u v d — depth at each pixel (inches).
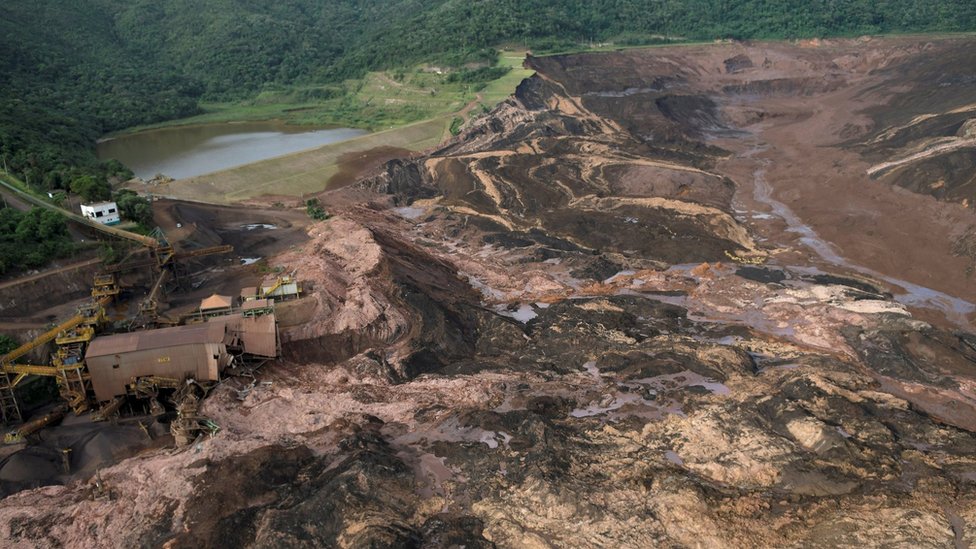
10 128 4933.6
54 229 3262.8
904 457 2214.6
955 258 3769.7
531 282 3757.4
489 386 2704.2
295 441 2377.0
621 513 1968.5
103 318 2741.1
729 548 1843.0
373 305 3115.2
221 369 2615.7
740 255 4045.3
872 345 2987.2
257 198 4990.2
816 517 1962.4
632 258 4047.7
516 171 5374.0
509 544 1902.1
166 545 1879.9
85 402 2544.3
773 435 2284.7
